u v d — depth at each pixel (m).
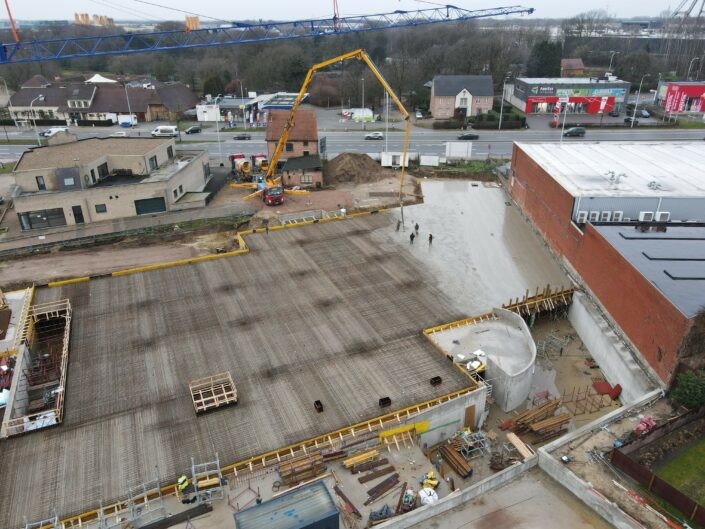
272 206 58.97
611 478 22.50
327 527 19.91
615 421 26.14
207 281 41.50
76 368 31.66
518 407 31.41
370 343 33.56
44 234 52.66
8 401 28.22
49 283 40.94
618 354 32.12
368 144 85.69
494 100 115.19
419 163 74.00
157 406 28.53
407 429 26.62
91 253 49.41
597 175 46.50
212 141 89.38
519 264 44.59
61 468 24.83
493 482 22.28
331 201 60.38
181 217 55.72
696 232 37.12
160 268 43.59
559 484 22.59
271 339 34.12
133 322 36.16
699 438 25.75
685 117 99.38
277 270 43.19
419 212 56.41
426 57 141.12
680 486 23.25
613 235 36.56
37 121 105.44
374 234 50.16
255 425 27.03
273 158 63.88
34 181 53.69
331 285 40.81
